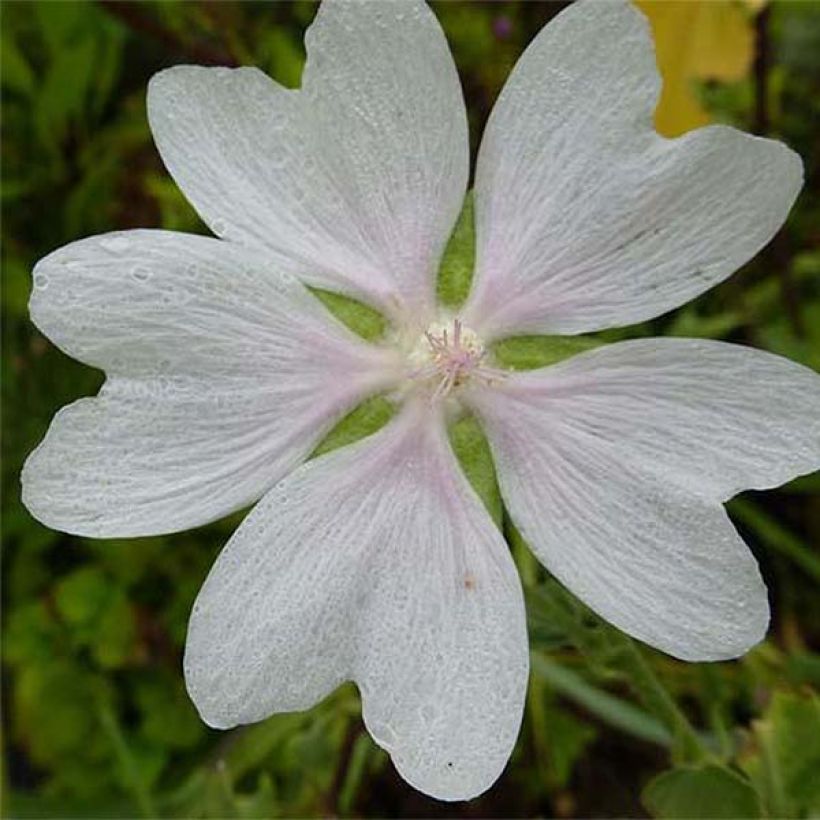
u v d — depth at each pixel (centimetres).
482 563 9
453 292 9
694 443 9
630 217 9
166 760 16
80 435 8
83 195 17
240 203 9
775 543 15
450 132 9
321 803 15
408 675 9
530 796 16
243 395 9
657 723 14
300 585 9
